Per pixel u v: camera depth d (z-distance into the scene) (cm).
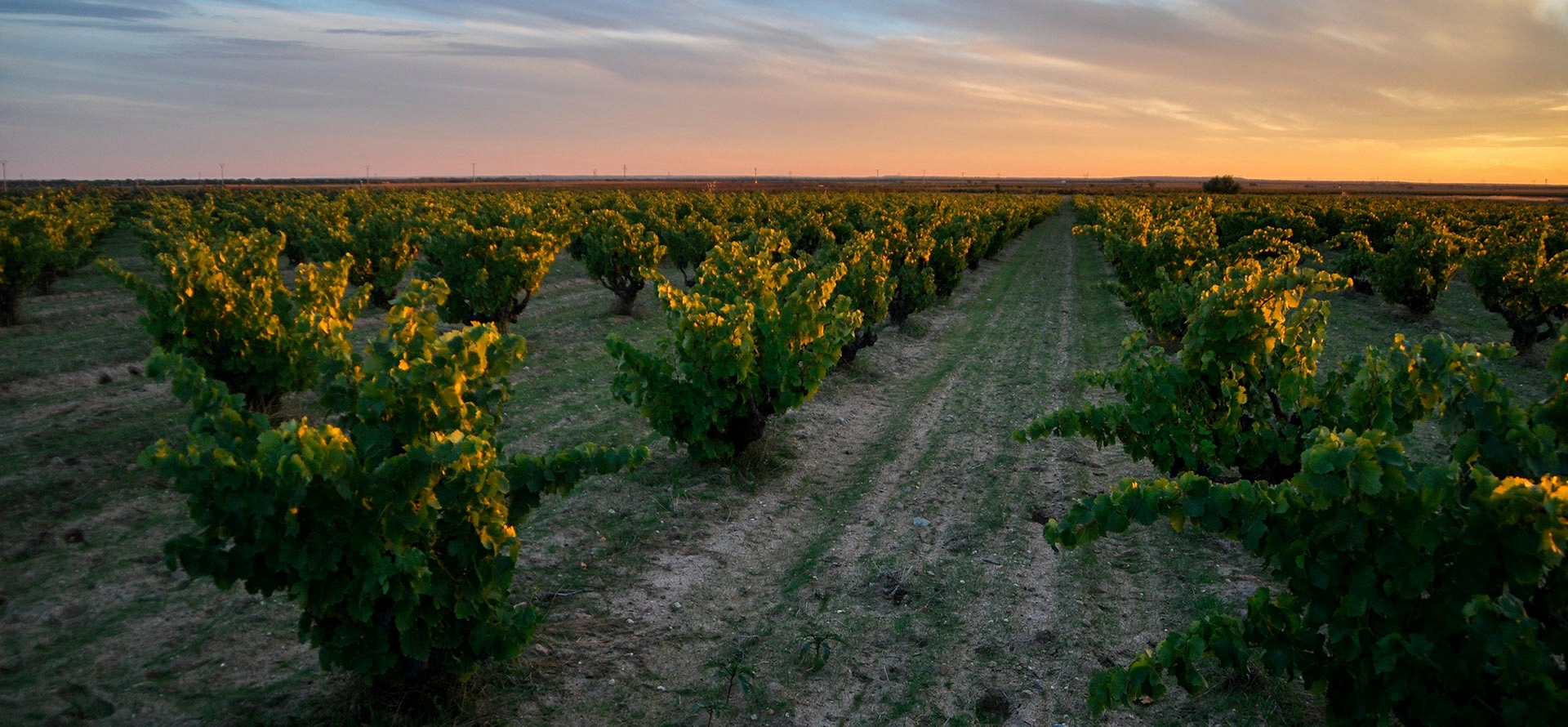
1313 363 680
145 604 593
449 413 492
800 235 3209
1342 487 354
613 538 718
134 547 682
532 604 598
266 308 944
